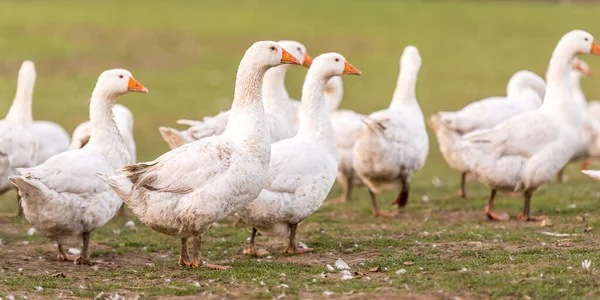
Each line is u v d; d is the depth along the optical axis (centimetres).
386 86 3653
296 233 1396
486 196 1769
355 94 3491
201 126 1434
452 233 1332
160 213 1037
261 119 1093
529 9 5950
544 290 911
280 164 1183
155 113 3078
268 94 1546
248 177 1059
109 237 1377
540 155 1405
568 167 2312
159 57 4169
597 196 1711
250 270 1075
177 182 1032
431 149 2636
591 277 963
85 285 1003
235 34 4712
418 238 1295
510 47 4594
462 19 5491
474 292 916
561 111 1432
